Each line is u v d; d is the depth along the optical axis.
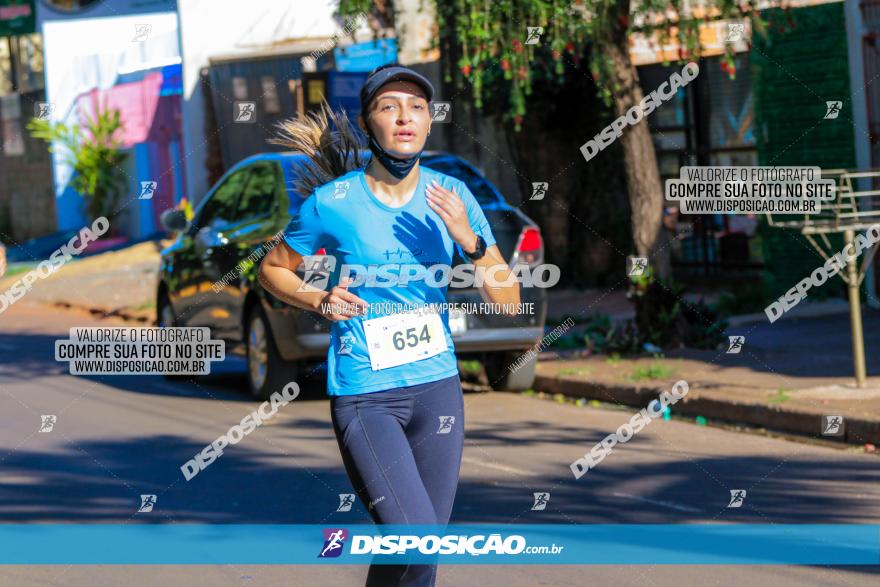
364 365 5.40
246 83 27.73
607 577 7.08
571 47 14.44
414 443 5.48
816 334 15.35
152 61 31.36
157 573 7.39
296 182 6.16
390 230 5.44
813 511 8.43
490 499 8.98
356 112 24.22
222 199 14.48
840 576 6.95
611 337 15.13
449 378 5.52
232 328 13.81
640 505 8.73
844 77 17.34
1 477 10.15
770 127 18.23
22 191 42.09
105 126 33.94
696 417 12.04
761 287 19.16
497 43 14.62
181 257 15.09
